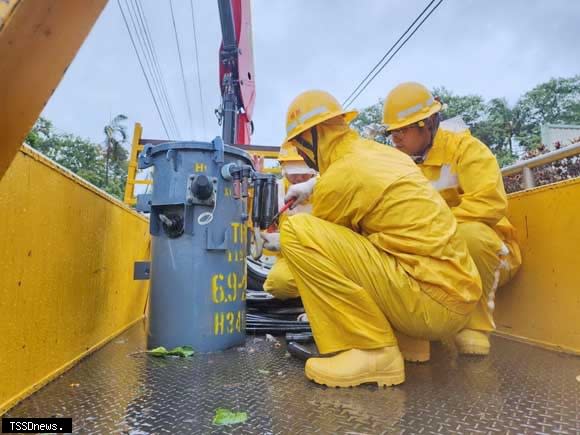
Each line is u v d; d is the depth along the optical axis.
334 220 1.58
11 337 1.19
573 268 1.76
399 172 1.51
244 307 2.10
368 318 1.46
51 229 1.43
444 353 1.89
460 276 1.45
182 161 1.91
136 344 2.06
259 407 1.23
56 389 1.37
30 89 0.77
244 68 6.37
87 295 1.78
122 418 1.14
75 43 0.76
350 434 1.05
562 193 1.83
